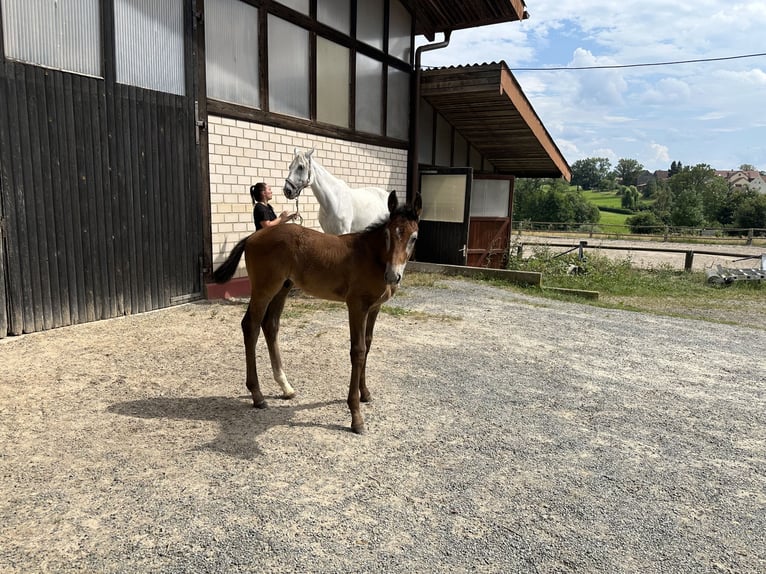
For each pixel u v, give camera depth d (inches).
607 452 135.3
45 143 204.7
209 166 277.7
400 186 454.3
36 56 200.5
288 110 329.1
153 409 147.5
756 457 136.3
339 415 149.9
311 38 339.3
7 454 119.3
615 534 100.5
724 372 209.9
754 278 498.6
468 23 454.9
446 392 172.9
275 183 321.7
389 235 126.6
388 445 133.1
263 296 148.6
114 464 117.0
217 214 285.3
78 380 165.6
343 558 89.6
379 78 415.5
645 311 344.5
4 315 198.5
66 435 129.7
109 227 231.5
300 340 222.2
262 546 91.6
